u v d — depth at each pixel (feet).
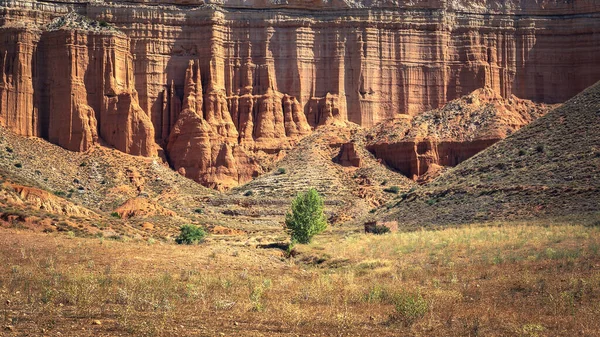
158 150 542.98
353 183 506.89
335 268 225.97
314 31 590.96
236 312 137.28
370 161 533.14
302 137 568.82
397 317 135.13
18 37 526.57
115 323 124.36
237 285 168.14
